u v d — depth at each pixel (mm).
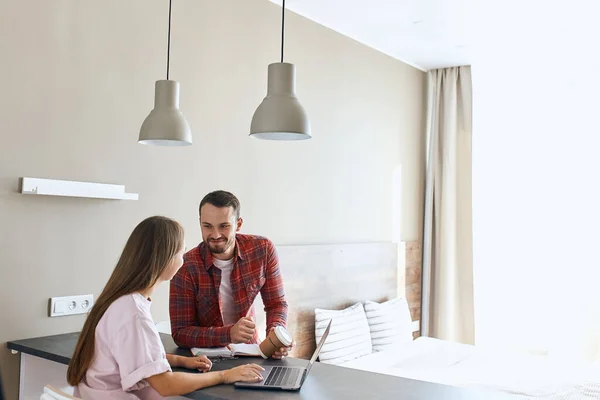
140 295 1821
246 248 2475
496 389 3107
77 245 2658
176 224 1899
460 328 4953
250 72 3500
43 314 2547
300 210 3834
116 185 2709
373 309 4195
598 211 4562
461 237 4984
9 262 2432
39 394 2475
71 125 2635
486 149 4984
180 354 2250
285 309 2504
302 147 3859
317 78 3988
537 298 4848
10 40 2432
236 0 3418
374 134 4543
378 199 4574
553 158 4754
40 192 2441
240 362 2127
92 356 1793
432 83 5148
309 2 3658
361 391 1763
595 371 3580
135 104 2891
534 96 4871
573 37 4281
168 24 2992
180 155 3092
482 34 4211
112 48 2795
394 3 3645
